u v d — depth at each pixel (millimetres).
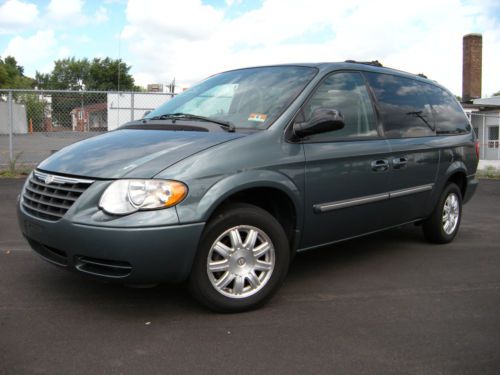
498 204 9688
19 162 11047
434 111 5820
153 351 3076
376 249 5789
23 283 4207
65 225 3326
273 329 3445
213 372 2852
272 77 4582
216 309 3629
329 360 3023
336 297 4125
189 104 4719
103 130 12234
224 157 3537
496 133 22656
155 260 3258
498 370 2945
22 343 3133
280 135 3918
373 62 5305
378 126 4848
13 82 73562
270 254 3805
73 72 71562
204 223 3385
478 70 30891
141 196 3248
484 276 4812
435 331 3479
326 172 4160
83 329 3359
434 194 5629
